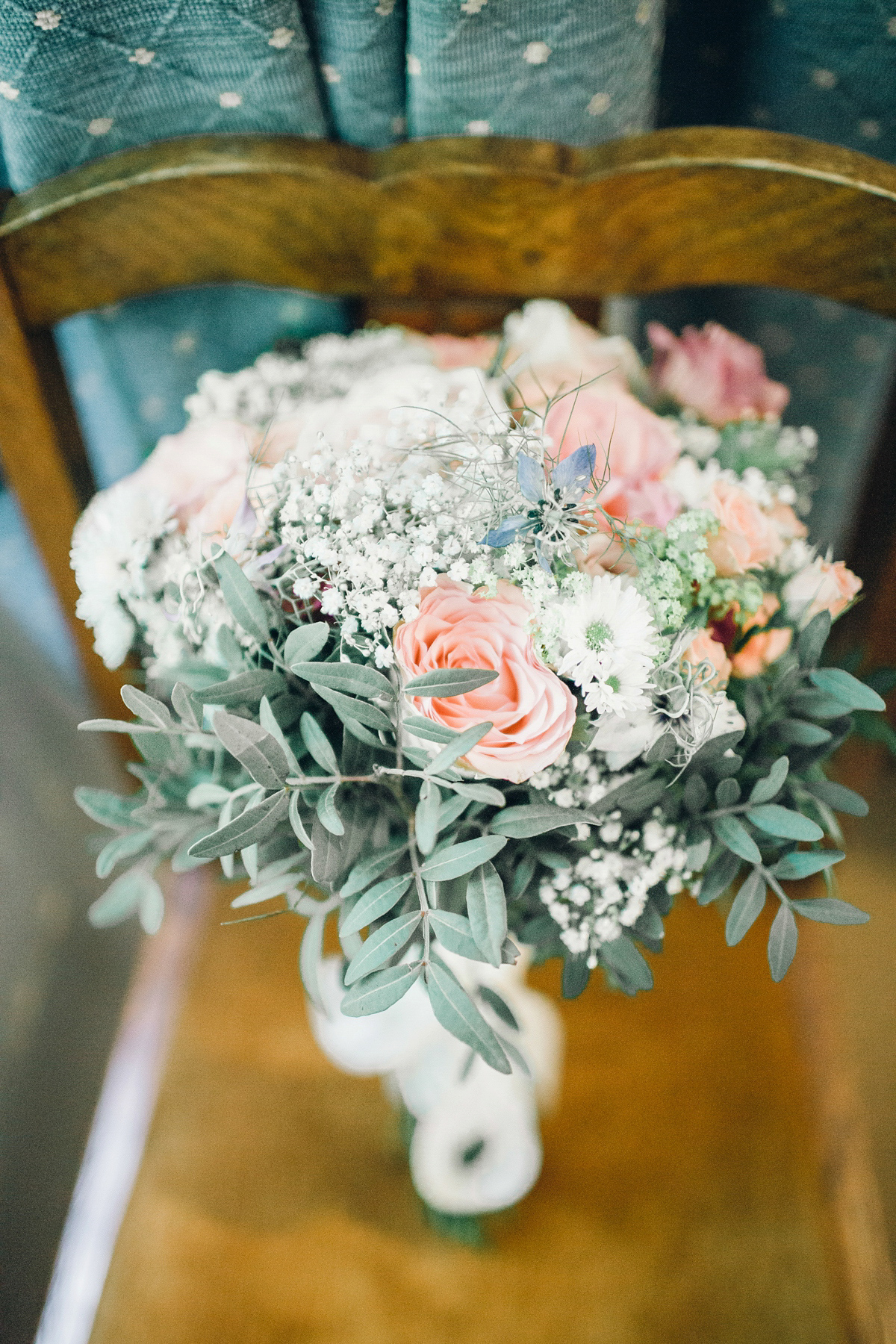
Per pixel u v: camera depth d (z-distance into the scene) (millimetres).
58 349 498
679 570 368
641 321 640
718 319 622
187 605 387
